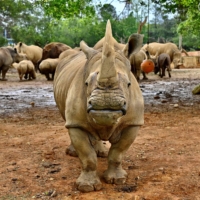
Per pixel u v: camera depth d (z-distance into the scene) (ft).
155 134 28.22
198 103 44.47
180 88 62.80
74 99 16.81
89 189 17.40
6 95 56.03
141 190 17.46
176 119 34.27
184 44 217.77
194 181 18.58
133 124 17.28
